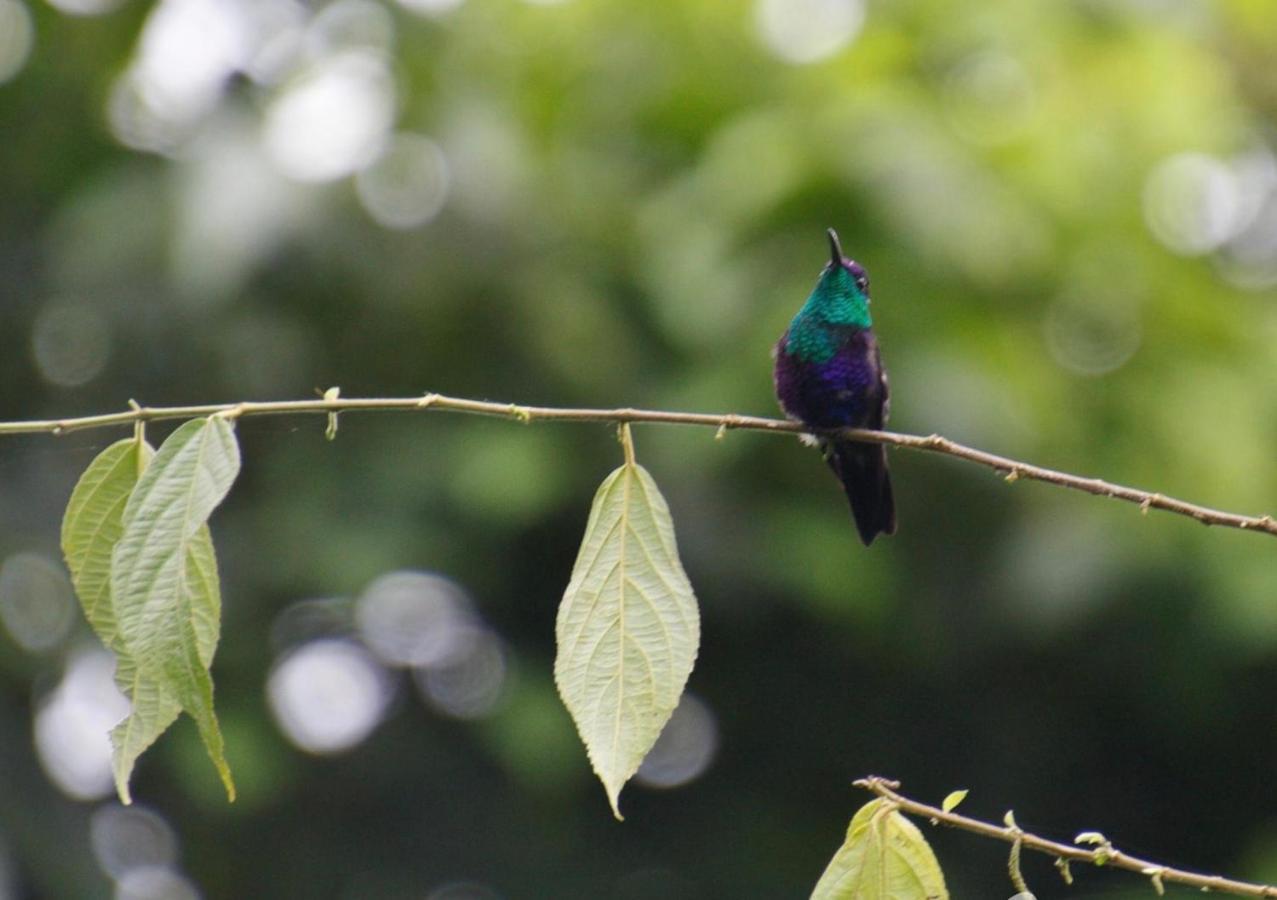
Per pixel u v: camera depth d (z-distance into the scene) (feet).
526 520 39.27
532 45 44.04
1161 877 14.48
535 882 45.55
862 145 38.58
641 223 41.22
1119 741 46.52
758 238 39.29
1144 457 40.73
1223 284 45.62
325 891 44.65
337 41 42.29
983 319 40.42
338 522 40.11
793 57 43.29
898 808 14.97
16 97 42.65
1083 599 38.58
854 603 39.73
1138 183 43.01
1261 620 38.40
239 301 39.99
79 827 41.45
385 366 41.32
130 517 14.44
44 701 42.01
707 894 45.93
